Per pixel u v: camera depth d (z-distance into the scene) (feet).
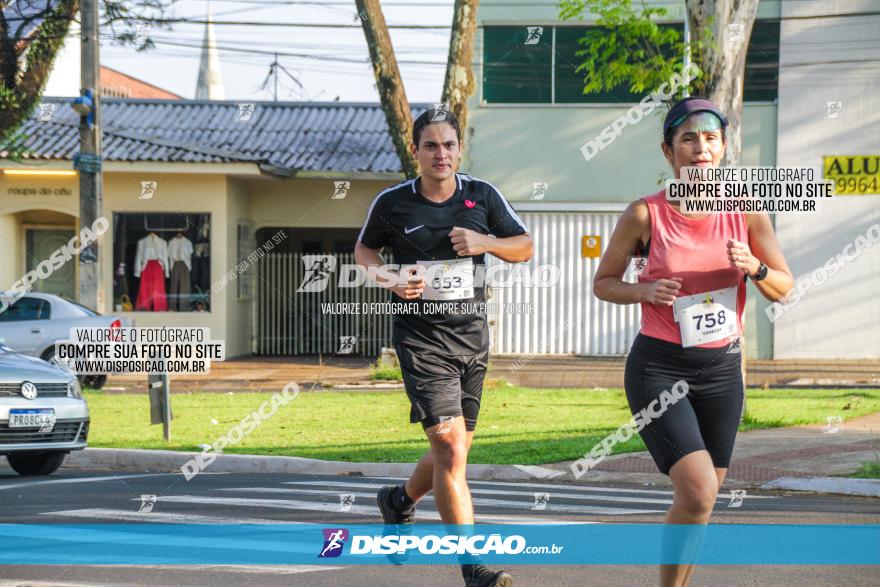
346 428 62.13
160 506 38.88
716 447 21.30
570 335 113.60
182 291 113.70
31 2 101.24
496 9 112.68
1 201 116.26
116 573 27.78
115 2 97.60
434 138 24.32
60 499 40.78
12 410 47.29
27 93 103.35
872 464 47.67
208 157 110.32
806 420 62.75
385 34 79.00
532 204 113.60
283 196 120.78
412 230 24.47
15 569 28.22
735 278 21.22
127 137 114.62
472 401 25.14
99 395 81.76
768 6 109.29
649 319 21.21
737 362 21.21
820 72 108.78
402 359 24.35
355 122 127.24
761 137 109.91
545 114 112.88
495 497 41.65
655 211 21.29
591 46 64.54
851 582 27.37
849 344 108.88
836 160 108.78
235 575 27.58
